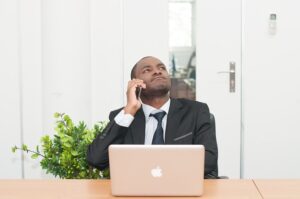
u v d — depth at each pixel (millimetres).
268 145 3320
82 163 1788
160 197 1410
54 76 3295
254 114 3311
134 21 3277
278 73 3297
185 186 1403
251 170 3326
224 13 3275
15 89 3229
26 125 3258
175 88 3342
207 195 1431
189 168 1396
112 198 1413
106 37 3264
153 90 1934
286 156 3326
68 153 1763
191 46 3350
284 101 3305
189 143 1907
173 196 1411
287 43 3281
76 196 1440
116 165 1410
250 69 3295
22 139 3270
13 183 1632
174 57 3346
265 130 3314
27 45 3217
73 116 3305
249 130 3316
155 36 3293
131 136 1903
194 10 3342
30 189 1538
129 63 3295
